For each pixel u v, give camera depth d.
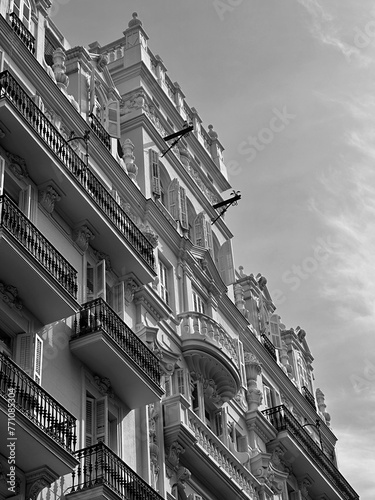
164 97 41.44
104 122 35.72
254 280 46.38
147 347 29.95
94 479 25.12
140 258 31.91
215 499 32.88
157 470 29.92
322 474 41.38
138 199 35.41
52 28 36.03
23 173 28.66
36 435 23.20
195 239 39.38
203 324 35.41
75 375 27.66
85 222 30.30
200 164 43.59
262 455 36.75
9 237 25.20
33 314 26.83
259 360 42.66
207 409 35.28
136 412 30.12
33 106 29.14
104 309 28.83
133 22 42.03
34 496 23.77
